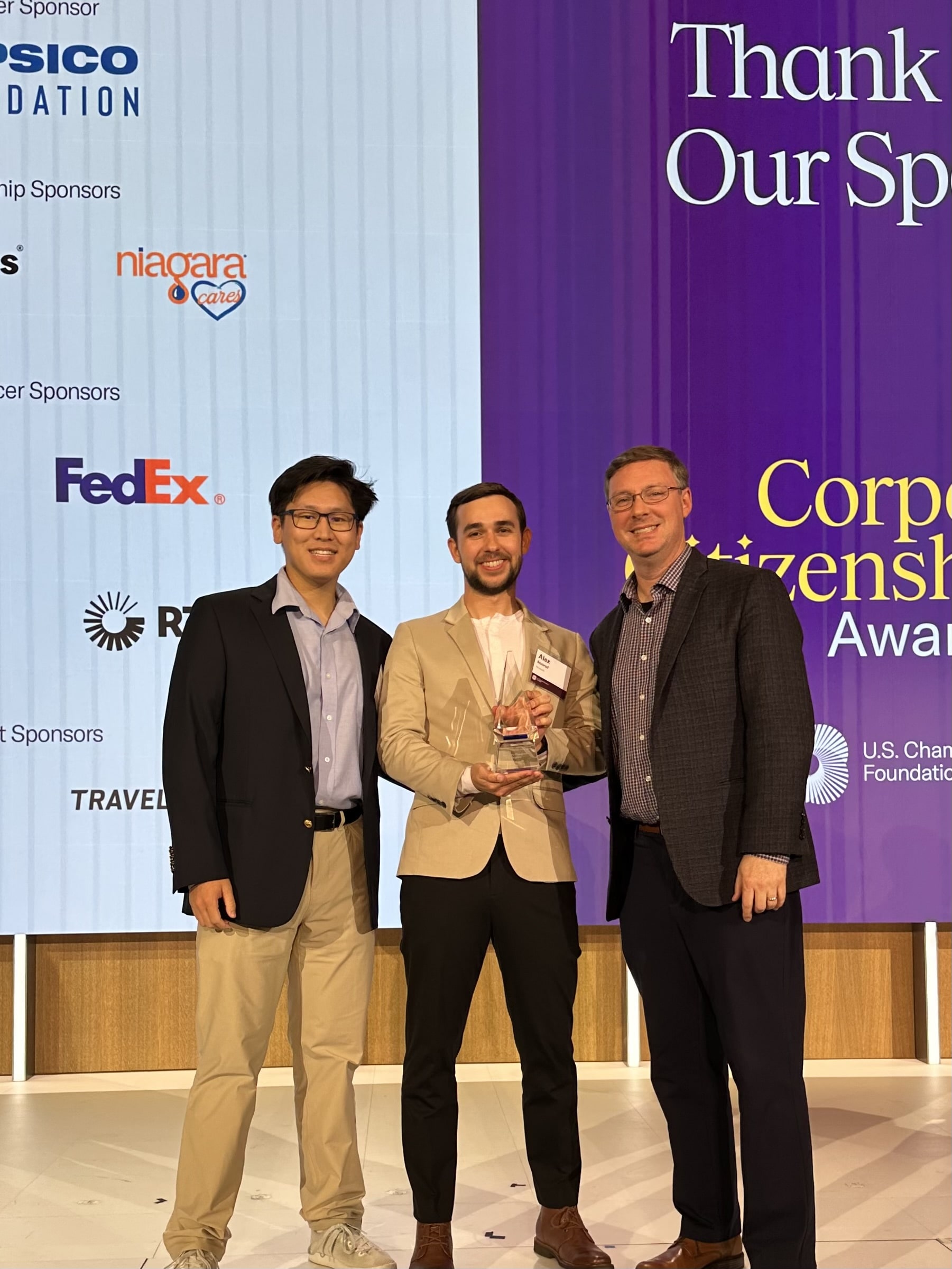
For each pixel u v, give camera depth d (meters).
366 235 3.54
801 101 3.64
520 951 2.38
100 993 3.63
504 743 2.32
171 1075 3.62
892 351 3.65
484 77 3.57
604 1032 3.75
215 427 3.52
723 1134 2.36
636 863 2.43
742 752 2.28
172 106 3.51
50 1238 2.48
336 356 3.54
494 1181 2.81
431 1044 2.35
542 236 3.58
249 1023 2.34
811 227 3.64
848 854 3.63
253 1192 2.75
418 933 2.37
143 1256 2.39
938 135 3.67
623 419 3.59
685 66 3.61
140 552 3.50
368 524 3.54
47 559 3.47
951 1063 3.74
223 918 2.30
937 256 3.67
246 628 2.42
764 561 3.62
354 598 3.54
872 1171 2.85
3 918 3.46
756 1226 2.16
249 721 2.38
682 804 2.27
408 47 3.55
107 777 3.48
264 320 3.53
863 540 3.64
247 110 3.52
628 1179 2.80
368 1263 2.30
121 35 3.50
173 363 3.51
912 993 3.79
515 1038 2.44
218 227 3.52
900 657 3.65
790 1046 2.20
